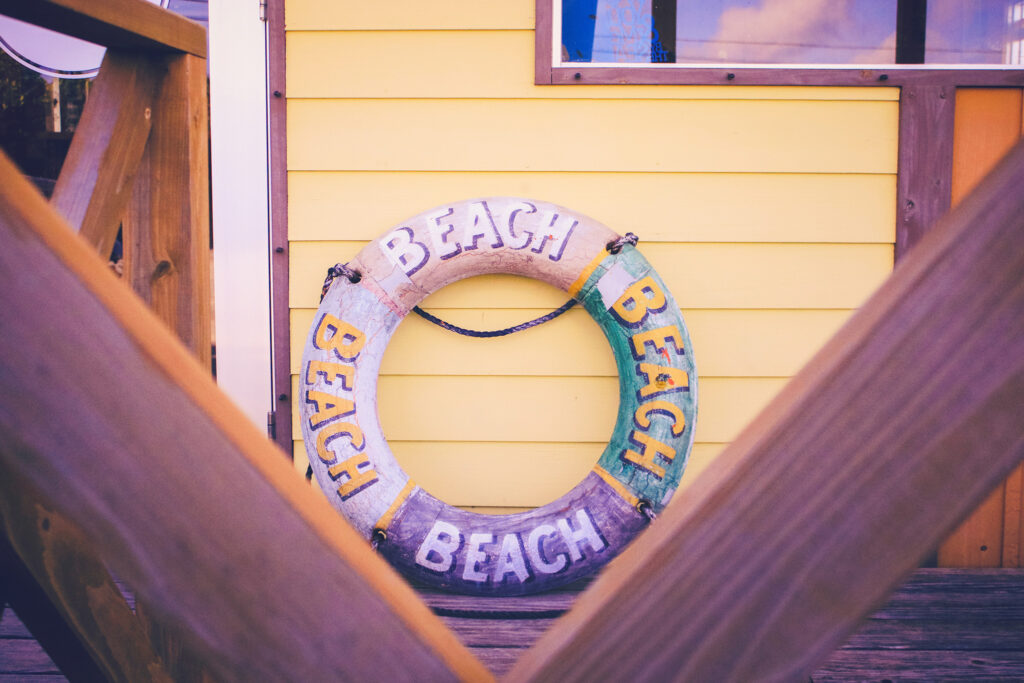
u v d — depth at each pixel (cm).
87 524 39
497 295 195
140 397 39
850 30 194
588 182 192
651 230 193
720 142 190
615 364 197
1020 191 38
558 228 181
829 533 41
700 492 43
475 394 198
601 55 195
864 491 40
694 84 188
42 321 38
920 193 189
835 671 147
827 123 189
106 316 39
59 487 39
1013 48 192
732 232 193
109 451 39
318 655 41
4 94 237
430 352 197
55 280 38
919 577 194
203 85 111
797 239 192
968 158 191
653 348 178
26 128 239
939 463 40
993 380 39
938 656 153
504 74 189
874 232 192
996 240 39
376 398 182
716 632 42
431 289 184
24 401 38
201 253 111
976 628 165
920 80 186
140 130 103
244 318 198
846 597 41
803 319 195
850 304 194
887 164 190
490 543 173
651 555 42
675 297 195
